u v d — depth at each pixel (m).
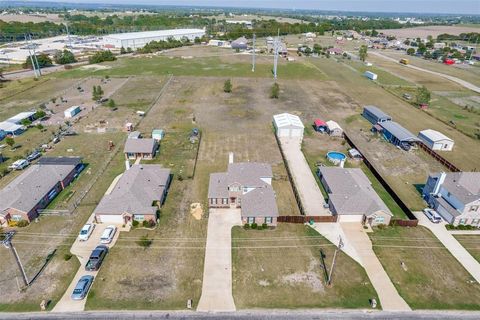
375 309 38.22
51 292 39.34
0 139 79.62
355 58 196.25
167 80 135.38
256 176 57.25
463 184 54.00
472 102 118.56
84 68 155.62
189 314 37.06
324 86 133.62
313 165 70.12
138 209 50.88
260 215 50.50
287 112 102.31
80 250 45.81
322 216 51.94
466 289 41.28
